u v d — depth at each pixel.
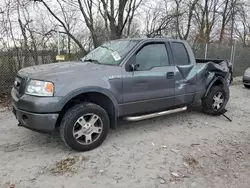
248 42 28.88
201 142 4.03
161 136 4.25
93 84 3.48
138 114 4.21
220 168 3.20
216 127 4.79
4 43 7.34
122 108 3.86
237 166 3.27
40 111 3.15
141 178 2.92
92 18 11.84
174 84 4.44
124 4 11.94
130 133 4.35
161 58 4.33
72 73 3.45
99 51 4.56
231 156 3.55
